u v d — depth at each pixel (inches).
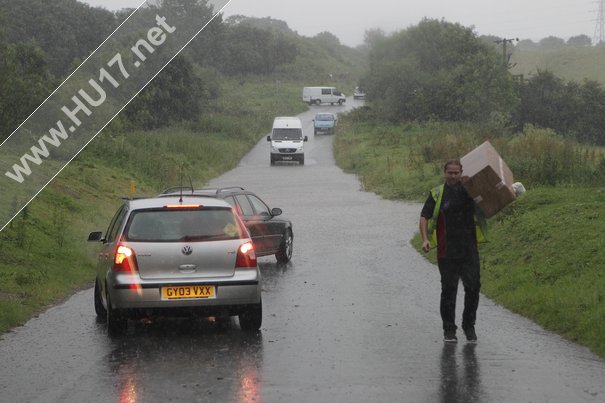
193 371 458.0
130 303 533.6
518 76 4473.4
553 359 477.7
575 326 546.0
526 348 506.6
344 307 655.1
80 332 576.1
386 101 4168.3
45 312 658.8
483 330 561.3
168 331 573.9
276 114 5049.2
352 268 877.2
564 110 4133.9
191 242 545.3
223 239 551.2
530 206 1040.2
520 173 1357.0
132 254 539.8
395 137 3184.1
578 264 692.7
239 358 488.1
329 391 415.5
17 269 794.2
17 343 540.7
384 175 2032.5
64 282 801.6
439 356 488.4
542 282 690.8
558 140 1899.6
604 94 4244.6
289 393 411.8
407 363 472.4
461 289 732.7
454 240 525.0
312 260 943.0
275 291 735.1
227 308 545.0
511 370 453.7
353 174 2402.8
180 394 411.8
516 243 862.5
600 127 4158.5
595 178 1266.0
